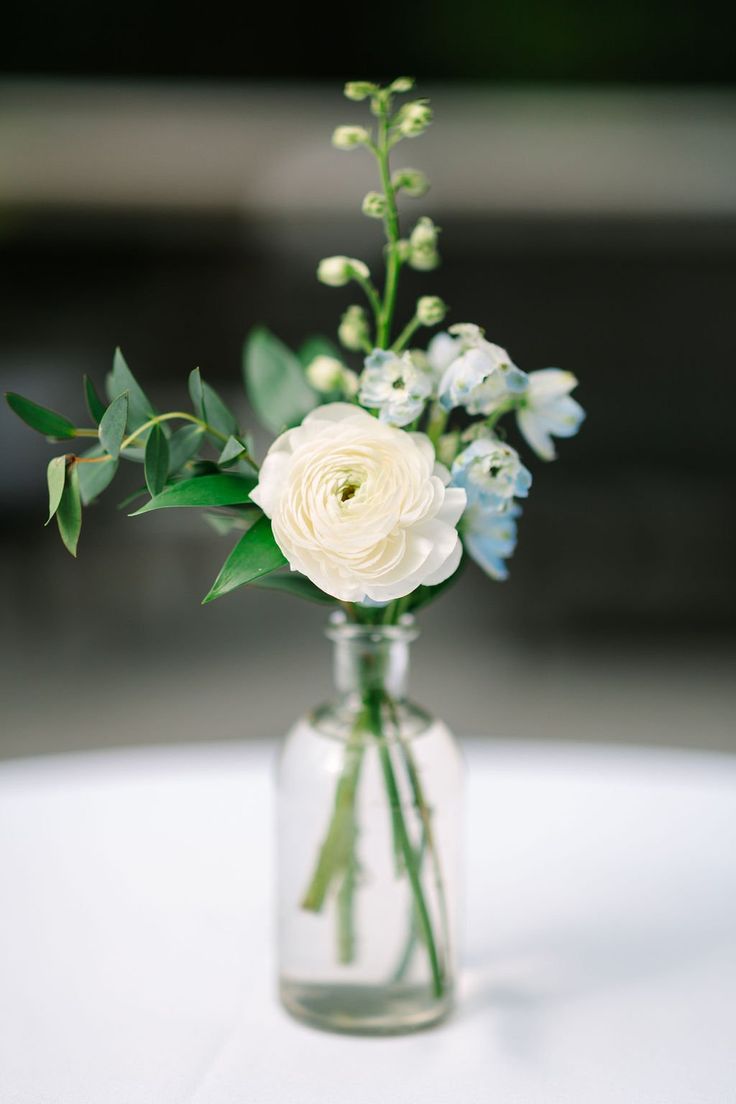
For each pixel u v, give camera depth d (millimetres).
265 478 634
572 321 4977
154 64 4562
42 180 4621
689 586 4883
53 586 4559
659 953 831
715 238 4855
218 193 4750
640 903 901
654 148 4730
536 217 4863
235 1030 736
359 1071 691
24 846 997
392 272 726
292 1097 662
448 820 748
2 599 4543
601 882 933
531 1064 698
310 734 752
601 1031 735
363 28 4574
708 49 4570
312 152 4680
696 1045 718
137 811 1076
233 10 4504
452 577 753
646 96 4660
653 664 4371
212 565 4629
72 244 4770
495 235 4895
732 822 1044
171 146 4668
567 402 707
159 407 4883
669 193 4816
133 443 720
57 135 4566
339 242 4836
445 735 764
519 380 664
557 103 4684
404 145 4637
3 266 4754
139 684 4109
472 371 646
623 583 4863
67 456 677
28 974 798
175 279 4852
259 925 871
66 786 1146
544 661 4395
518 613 4844
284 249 4848
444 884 746
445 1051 714
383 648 736
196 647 4500
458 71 4645
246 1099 660
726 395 4941
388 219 723
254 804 1094
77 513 680
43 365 4797
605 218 4836
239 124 4652
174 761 1247
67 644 4535
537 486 4902
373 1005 729
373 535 610
